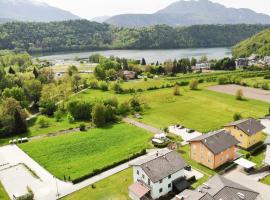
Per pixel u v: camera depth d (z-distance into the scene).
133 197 57.56
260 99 134.12
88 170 69.19
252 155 74.81
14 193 61.12
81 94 146.75
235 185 51.69
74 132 97.06
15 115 97.62
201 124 101.31
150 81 177.38
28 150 82.69
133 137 90.19
